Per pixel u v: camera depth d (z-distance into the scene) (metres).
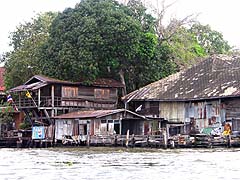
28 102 61.25
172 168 24.56
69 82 60.34
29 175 21.59
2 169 24.64
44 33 70.69
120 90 66.00
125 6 66.38
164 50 67.44
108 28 60.56
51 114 59.81
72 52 60.72
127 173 22.23
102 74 64.50
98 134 54.44
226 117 52.41
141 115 58.38
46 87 60.53
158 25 70.94
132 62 64.44
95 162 29.30
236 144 45.34
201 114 54.75
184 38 74.44
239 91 49.69
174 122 56.97
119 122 54.84
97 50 60.88
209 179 19.89
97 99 63.00
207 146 45.91
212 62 59.81
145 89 60.38
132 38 61.53
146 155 36.03
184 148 45.84
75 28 61.31
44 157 35.28
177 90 56.94
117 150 44.84
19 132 60.75
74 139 55.19
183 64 70.25
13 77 67.00
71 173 22.36
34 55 66.00
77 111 61.00
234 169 23.58
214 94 51.72
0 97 74.19
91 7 62.41
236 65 57.34
